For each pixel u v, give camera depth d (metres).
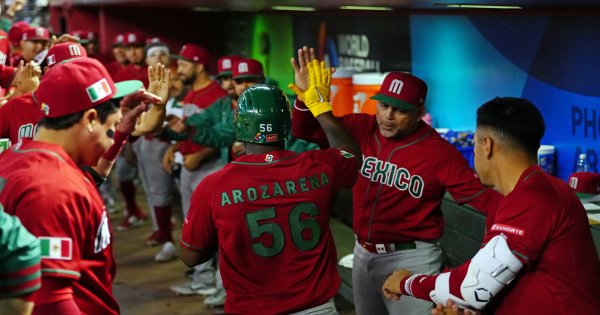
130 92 2.63
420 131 3.68
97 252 2.48
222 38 10.10
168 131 5.12
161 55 6.98
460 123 5.85
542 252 2.43
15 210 2.28
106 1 8.20
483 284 2.45
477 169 2.69
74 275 2.33
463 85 5.76
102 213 2.46
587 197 4.28
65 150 2.48
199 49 5.86
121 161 7.79
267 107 2.80
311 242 2.81
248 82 5.29
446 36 5.88
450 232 4.70
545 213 2.41
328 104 3.16
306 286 2.80
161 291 5.99
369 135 3.79
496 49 5.38
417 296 2.77
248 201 2.74
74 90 2.44
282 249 2.77
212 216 2.78
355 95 6.05
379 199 3.71
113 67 8.66
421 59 6.22
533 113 2.57
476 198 3.54
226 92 5.91
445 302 2.61
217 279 5.55
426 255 3.73
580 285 2.44
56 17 12.71
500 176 2.61
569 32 4.74
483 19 5.47
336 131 3.12
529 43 5.07
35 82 4.42
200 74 5.89
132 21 9.82
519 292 2.48
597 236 3.69
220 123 5.36
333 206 6.79
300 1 5.18
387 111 3.57
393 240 3.73
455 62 5.82
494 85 5.43
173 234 7.58
